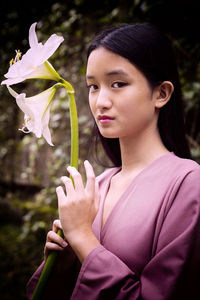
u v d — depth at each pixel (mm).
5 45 3684
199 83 1927
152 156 841
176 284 656
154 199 750
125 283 679
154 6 2061
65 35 3012
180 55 2041
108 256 710
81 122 2529
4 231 3781
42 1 3223
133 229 742
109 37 768
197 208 688
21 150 3678
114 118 770
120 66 748
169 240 693
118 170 981
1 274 2838
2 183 4031
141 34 781
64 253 865
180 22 2023
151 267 677
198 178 721
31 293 913
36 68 723
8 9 3467
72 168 785
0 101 3947
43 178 3305
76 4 2846
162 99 815
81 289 711
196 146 1909
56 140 2971
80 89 2801
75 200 750
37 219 3332
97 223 840
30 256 3162
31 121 716
